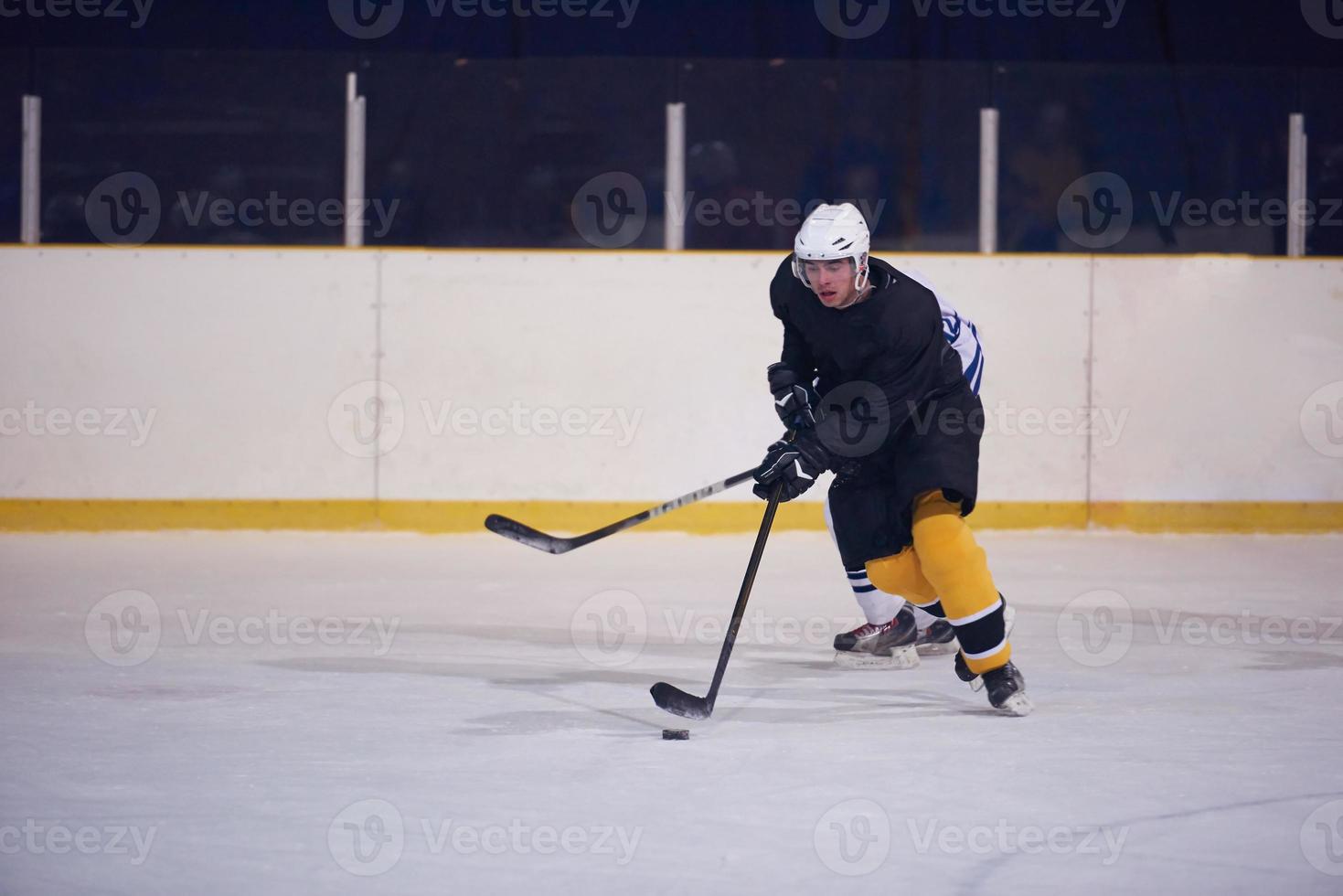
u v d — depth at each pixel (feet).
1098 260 97.19
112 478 93.86
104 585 69.97
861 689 45.42
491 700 43.14
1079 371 97.35
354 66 101.04
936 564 40.83
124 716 40.34
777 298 43.29
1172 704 42.86
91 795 31.55
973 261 96.84
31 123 98.12
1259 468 98.27
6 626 57.11
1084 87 102.73
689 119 102.32
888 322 40.63
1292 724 39.83
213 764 34.50
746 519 96.07
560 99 101.81
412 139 101.76
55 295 93.40
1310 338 98.17
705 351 95.71
